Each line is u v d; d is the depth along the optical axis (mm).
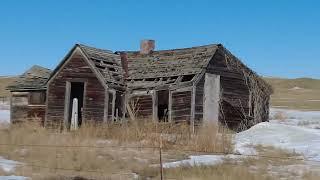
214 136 26109
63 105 38812
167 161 21828
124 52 43781
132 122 31000
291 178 18141
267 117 46094
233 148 26016
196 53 39844
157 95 38562
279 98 106938
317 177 18125
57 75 39219
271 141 30688
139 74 40469
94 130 29156
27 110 40906
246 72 40844
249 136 33188
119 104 39562
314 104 88875
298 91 135000
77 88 42188
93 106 38125
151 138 26422
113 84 38531
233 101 39562
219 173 17953
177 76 38594
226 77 39375
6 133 25500
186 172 18125
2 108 64188
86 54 38719
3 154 21531
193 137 26578
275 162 22172
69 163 19219
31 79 42188
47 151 21547
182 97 37219
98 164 19531
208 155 23938
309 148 27516
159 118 40438
